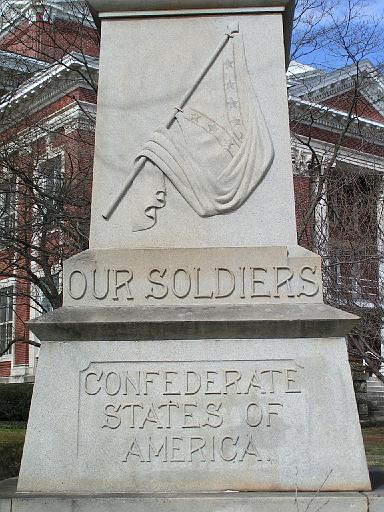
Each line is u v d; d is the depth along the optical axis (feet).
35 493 14.21
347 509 13.38
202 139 17.16
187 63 17.72
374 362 53.21
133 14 17.93
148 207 16.72
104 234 16.67
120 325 14.98
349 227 46.47
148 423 14.67
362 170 51.96
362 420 71.72
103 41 17.83
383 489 14.48
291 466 14.37
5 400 72.02
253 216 16.67
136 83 17.58
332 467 14.30
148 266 15.92
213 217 16.67
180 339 15.05
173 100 17.48
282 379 14.80
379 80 57.26
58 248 40.68
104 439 14.62
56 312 15.49
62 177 43.75
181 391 14.80
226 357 14.93
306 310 15.23
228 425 14.62
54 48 48.78
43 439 14.65
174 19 18.01
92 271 15.92
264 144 17.03
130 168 17.03
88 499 13.48
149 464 14.46
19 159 42.63
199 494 13.87
